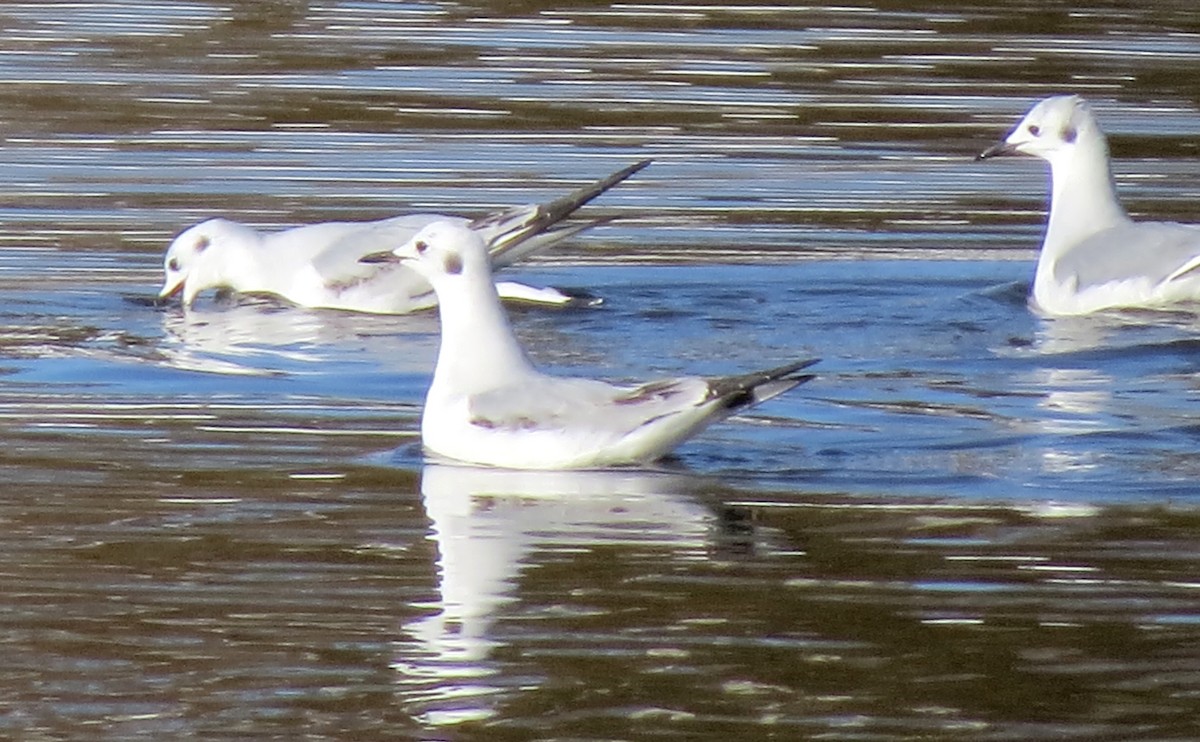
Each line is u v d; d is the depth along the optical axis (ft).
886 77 83.82
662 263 62.44
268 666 33.53
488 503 41.29
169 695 32.48
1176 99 80.89
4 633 34.78
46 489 42.06
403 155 73.36
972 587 36.76
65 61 84.74
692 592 36.52
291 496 41.83
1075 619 35.45
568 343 54.65
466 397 44.65
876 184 70.85
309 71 83.87
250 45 87.97
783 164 72.90
